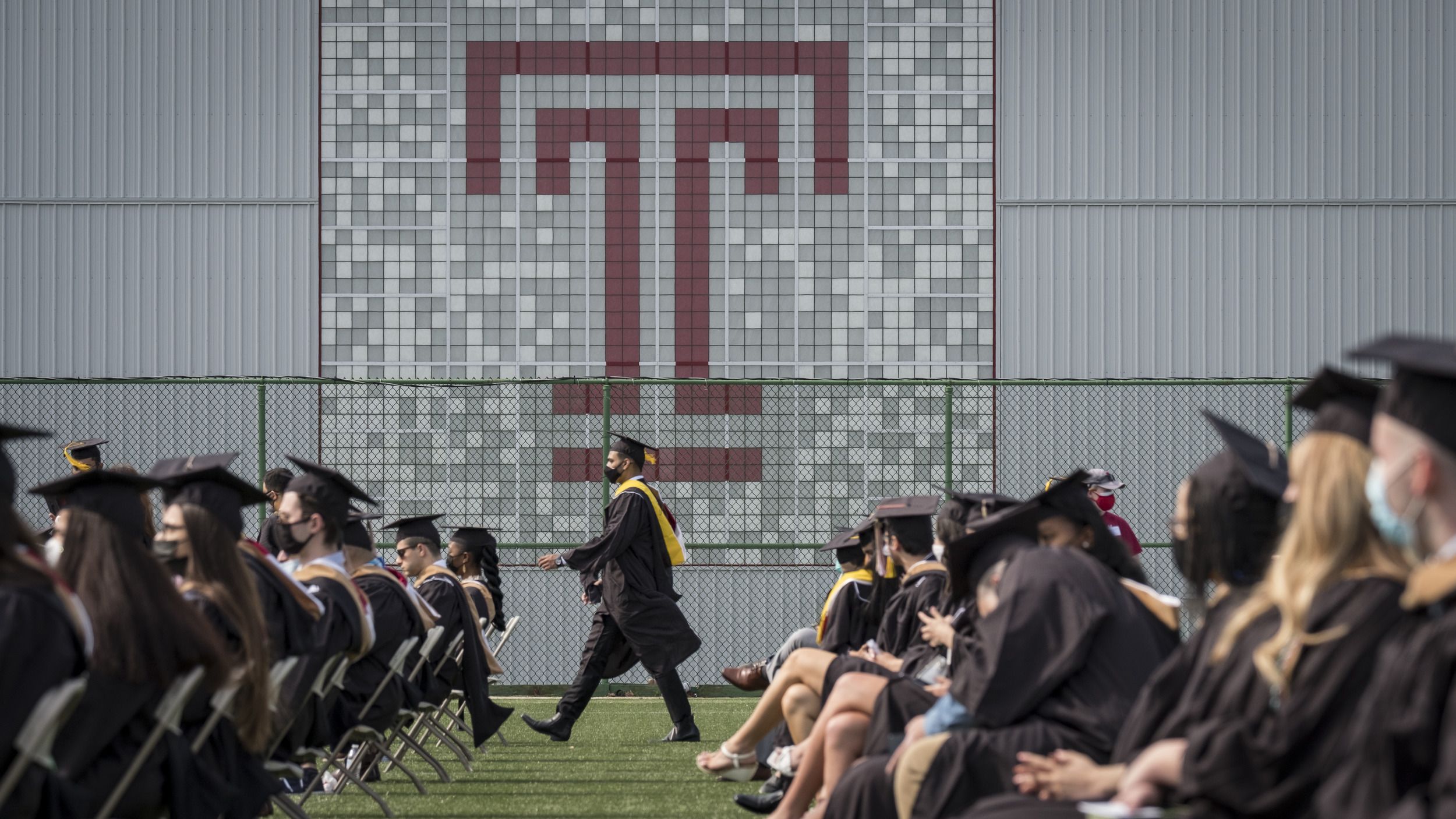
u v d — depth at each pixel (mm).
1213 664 5289
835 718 8938
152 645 6910
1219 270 26141
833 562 25391
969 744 6875
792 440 25625
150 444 25203
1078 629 6879
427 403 25641
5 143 26047
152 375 26000
